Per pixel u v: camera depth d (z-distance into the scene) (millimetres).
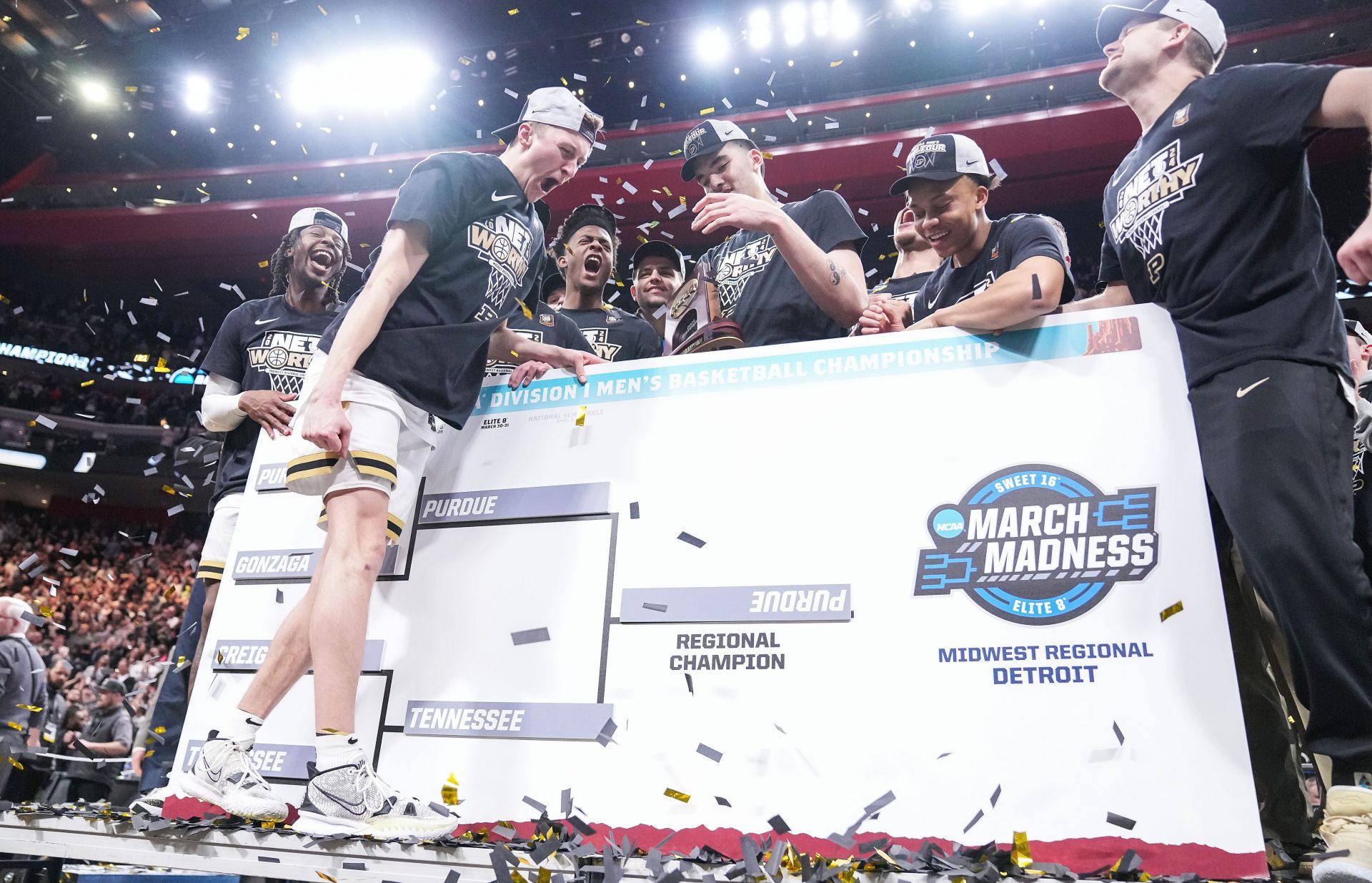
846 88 17859
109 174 19578
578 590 2020
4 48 17719
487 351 2322
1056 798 1616
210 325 21109
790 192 15883
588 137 2396
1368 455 1846
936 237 2369
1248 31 14625
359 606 1884
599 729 1884
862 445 1944
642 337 3674
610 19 17422
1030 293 1881
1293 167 1740
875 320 2184
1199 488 1727
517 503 2150
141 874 2199
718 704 1837
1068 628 1711
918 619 1791
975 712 1704
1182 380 1800
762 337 2713
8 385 18562
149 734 4105
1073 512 1780
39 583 15117
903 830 1659
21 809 1983
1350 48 13539
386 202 17562
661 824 1778
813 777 1737
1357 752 1486
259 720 1932
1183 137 1858
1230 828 1523
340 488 1967
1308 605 1516
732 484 1998
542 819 1783
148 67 18547
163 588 16281
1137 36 2047
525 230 2332
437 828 1748
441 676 2049
